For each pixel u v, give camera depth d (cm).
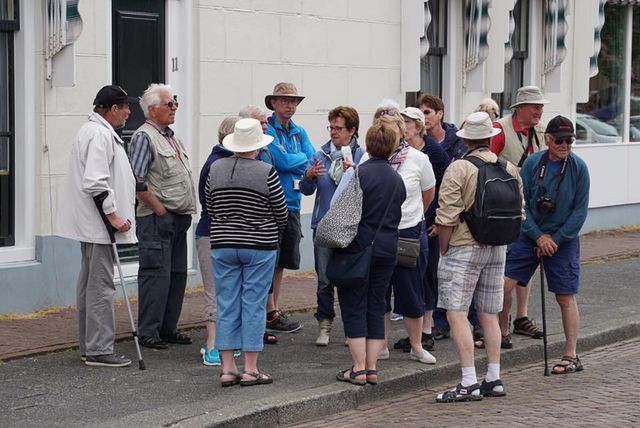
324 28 1422
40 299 1134
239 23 1316
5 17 1112
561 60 1784
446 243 886
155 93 991
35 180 1136
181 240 1026
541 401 888
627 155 1938
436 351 1027
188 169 1012
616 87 1964
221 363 947
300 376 921
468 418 837
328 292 1034
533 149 1080
